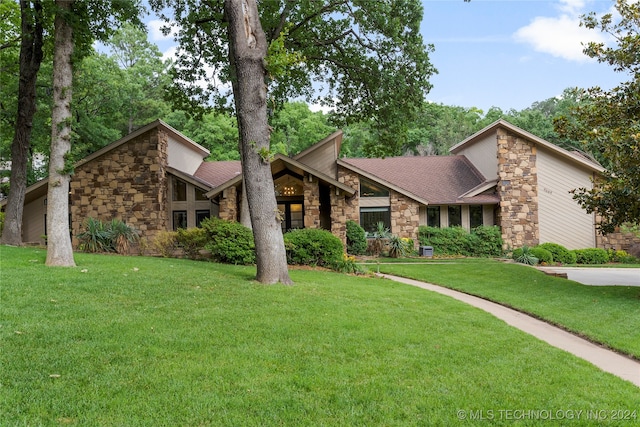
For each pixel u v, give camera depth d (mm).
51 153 11461
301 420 3686
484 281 13891
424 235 22516
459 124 48031
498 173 22859
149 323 6219
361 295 9469
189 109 18594
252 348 5422
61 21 11641
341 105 19906
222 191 19531
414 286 12156
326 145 22312
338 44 18094
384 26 15516
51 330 5699
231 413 3746
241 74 10289
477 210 23547
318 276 12508
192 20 16719
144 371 4547
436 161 26703
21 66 16781
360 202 22391
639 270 18516
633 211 10805
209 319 6621
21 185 16766
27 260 11695
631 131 10203
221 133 36594
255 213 10289
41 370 4457
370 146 19156
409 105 17453
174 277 10125
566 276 15461
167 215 21109
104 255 15039
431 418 3814
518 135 22828
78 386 4141
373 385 4477
